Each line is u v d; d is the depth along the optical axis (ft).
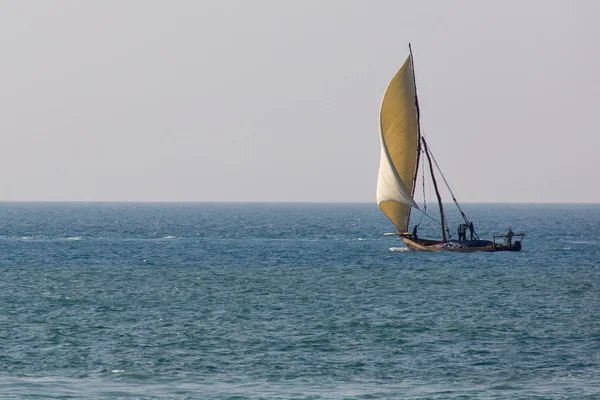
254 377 533.96
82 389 502.79
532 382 523.70
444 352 601.21
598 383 521.24
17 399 480.64
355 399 487.20
